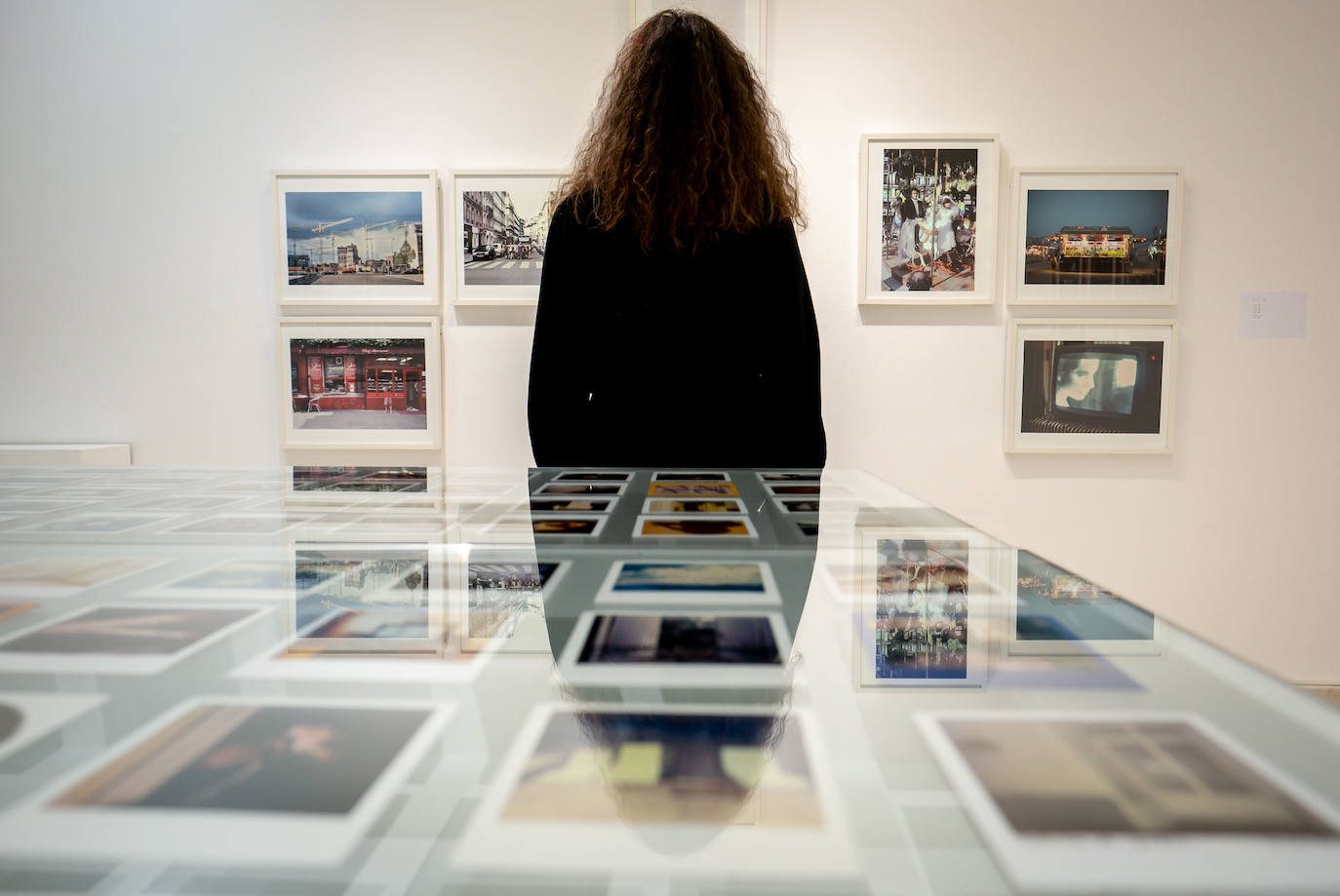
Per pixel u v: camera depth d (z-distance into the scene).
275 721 0.20
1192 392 2.70
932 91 2.62
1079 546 2.71
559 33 2.64
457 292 2.70
